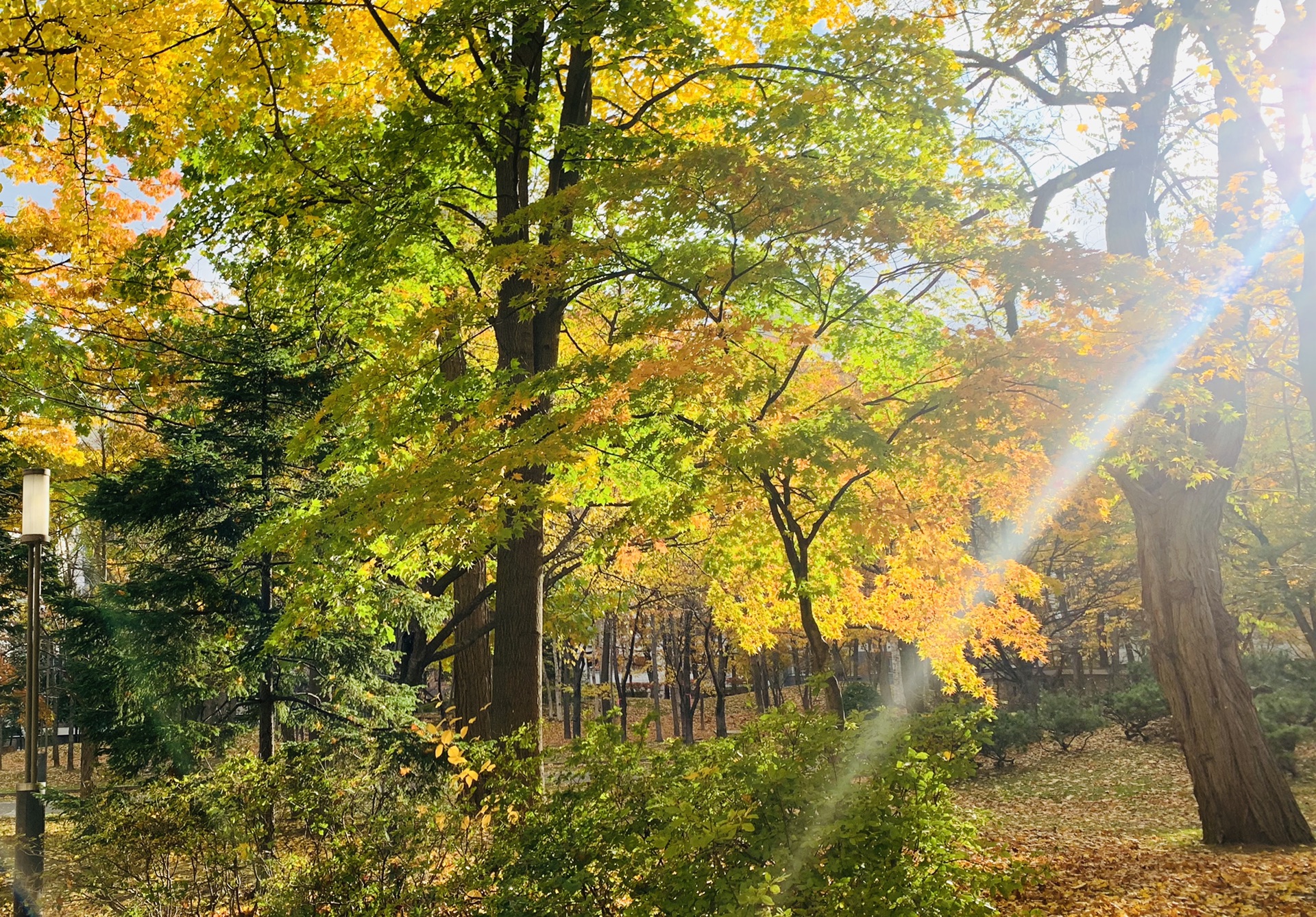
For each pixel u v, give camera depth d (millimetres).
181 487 11422
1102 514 11023
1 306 12469
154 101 10297
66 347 12844
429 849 5625
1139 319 7465
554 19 9227
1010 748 22516
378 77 11039
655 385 7793
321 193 10383
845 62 9453
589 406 8062
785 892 4586
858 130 9359
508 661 10016
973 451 8031
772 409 8125
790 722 5254
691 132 10695
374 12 9953
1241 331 9664
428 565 12211
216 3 10078
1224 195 11672
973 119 12219
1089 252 7887
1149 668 27781
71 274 13211
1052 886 9344
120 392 14852
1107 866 10336
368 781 6309
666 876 4711
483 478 8086
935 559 9883
